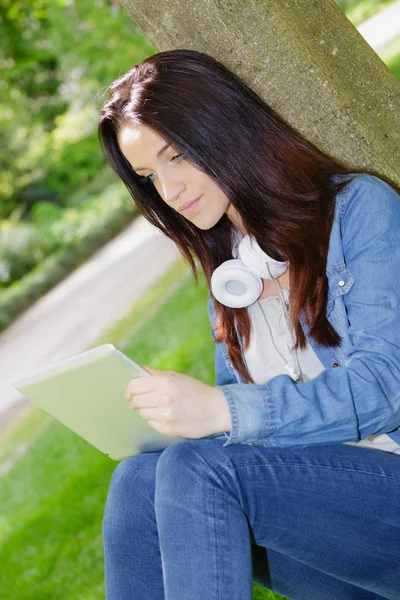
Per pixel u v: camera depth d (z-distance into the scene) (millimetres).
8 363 12609
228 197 1929
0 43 20172
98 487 5094
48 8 16969
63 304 14570
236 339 2113
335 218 1924
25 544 4754
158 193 2201
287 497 1648
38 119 23922
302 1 2225
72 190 23344
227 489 1625
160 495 1650
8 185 23172
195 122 1882
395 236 1880
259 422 1680
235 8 2146
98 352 1705
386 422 1747
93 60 17438
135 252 14969
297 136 1968
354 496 1669
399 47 13742
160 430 1718
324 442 1707
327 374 1755
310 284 1914
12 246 19266
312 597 2008
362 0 23625
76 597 3979
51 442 7324
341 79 2191
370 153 2193
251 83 2199
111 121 1990
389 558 1711
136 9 2266
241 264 1999
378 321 1808
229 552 1591
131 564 1825
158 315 9367
